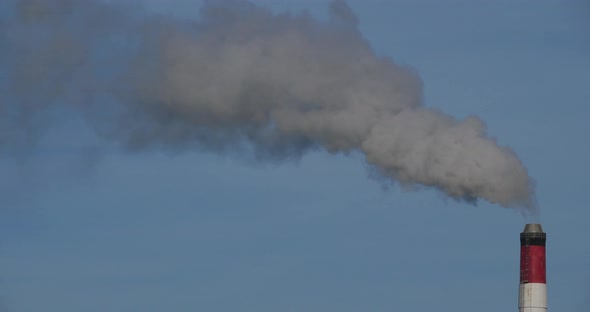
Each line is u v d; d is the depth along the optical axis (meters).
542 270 127.12
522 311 127.06
